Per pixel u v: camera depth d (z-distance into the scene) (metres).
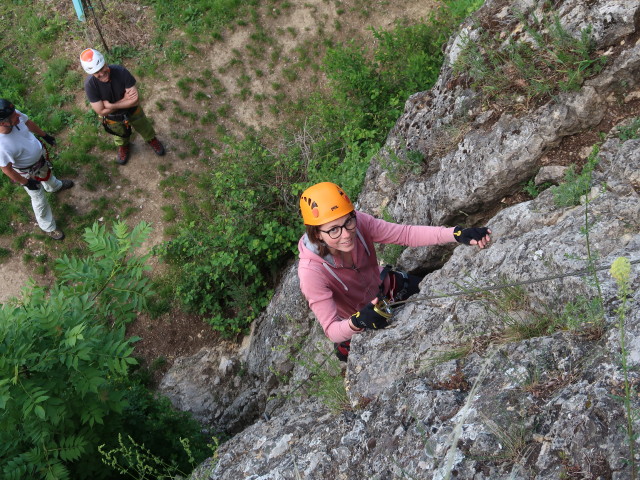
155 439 5.50
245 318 7.93
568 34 4.01
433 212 4.79
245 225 8.02
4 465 4.26
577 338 2.62
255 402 6.88
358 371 3.56
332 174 7.34
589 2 4.07
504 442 2.36
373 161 6.04
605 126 3.96
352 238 3.06
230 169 8.48
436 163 4.97
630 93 3.92
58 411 4.17
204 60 10.41
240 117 9.98
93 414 4.36
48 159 8.34
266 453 3.52
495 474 2.29
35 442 4.23
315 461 3.04
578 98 3.96
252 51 10.42
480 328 3.14
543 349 2.67
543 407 2.42
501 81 4.44
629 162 3.38
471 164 4.45
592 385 2.31
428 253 4.74
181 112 9.92
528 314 3.03
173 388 7.73
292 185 7.85
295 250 7.77
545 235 3.33
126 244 4.86
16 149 7.65
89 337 4.20
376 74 8.84
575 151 4.04
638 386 2.19
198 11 10.80
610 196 3.29
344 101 8.49
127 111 8.59
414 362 3.29
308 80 10.22
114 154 9.55
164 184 9.31
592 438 2.13
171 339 8.23
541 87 4.11
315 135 8.62
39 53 10.44
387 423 2.91
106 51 10.39
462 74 4.91
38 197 8.26
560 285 2.94
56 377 4.16
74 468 4.69
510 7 4.71
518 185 4.32
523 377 2.59
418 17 10.42
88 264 4.86
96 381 4.13
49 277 8.62
